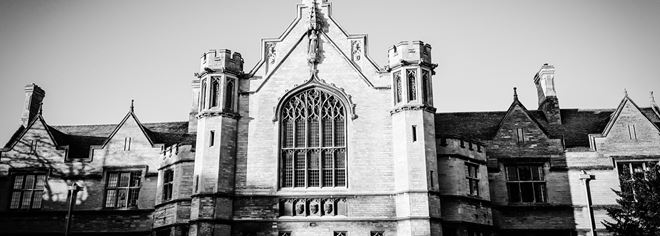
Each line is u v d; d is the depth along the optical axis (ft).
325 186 106.32
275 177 106.01
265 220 103.19
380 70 112.57
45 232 116.57
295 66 113.91
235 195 104.94
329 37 116.06
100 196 118.62
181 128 138.72
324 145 108.99
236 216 103.71
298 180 106.93
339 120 110.73
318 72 113.19
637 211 95.20
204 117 108.99
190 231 101.86
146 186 118.93
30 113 138.51
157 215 112.68
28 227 117.19
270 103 111.55
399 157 105.29
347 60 113.60
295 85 112.27
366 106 110.22
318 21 117.19
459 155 108.88
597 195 115.55
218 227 100.99
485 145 119.85
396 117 108.27
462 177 107.86
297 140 109.70
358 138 108.06
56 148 122.72
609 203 114.42
